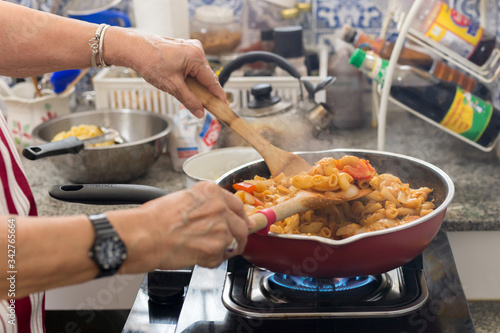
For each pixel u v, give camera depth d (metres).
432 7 1.19
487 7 1.48
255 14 1.53
